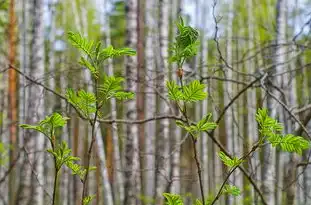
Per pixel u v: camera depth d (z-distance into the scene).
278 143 1.29
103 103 1.25
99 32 17.20
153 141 11.55
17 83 12.56
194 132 1.35
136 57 6.97
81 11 16.44
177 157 8.70
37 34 8.63
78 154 11.59
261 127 1.29
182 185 12.81
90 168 1.31
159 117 3.17
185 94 1.28
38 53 8.59
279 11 7.46
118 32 17.48
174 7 14.05
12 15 11.00
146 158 10.84
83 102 1.25
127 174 7.22
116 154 11.98
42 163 8.48
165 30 8.54
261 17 16.48
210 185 16.47
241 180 10.65
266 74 3.38
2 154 10.00
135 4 8.20
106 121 3.13
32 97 7.37
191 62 7.23
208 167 16.84
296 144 1.27
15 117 11.23
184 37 1.27
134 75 6.23
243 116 15.89
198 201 1.35
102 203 10.89
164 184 8.71
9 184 10.48
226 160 1.32
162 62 5.66
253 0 17.17
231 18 17.03
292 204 3.54
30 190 8.79
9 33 11.06
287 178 3.58
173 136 8.99
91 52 1.24
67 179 14.36
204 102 14.52
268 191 6.07
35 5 8.74
